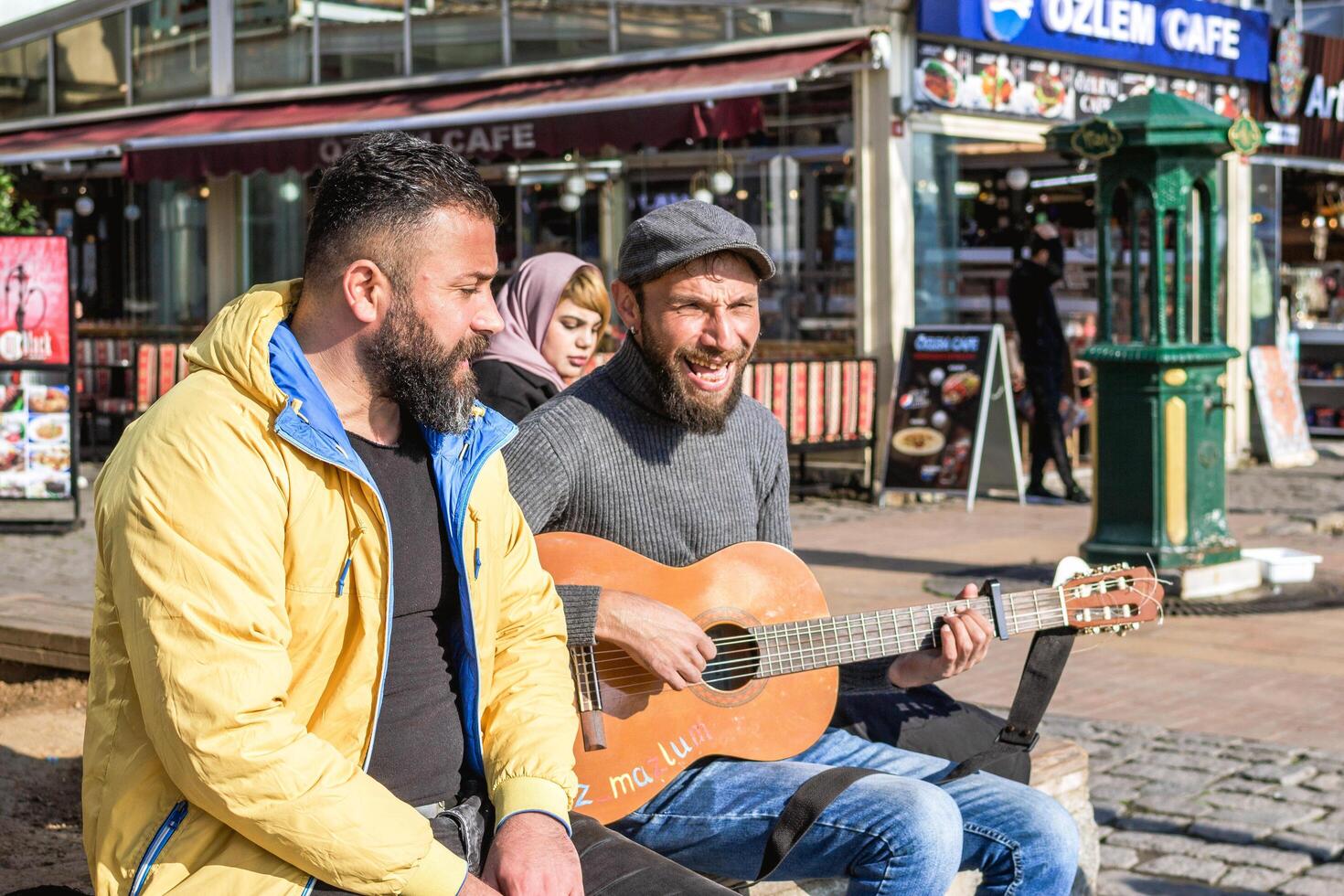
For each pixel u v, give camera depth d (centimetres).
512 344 478
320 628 226
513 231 1419
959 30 1169
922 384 1166
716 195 1289
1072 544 990
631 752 312
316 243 233
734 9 1227
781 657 324
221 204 1591
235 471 218
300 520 224
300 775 213
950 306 1242
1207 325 847
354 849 214
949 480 1150
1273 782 526
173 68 1591
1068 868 309
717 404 318
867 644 325
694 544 325
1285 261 1825
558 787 246
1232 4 1464
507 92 1312
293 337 230
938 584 848
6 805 404
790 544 351
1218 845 470
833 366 1171
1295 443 1475
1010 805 310
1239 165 1445
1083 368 1395
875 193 1184
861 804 294
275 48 1516
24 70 1706
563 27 1330
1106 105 1322
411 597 240
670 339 313
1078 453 1375
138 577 213
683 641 301
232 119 1473
